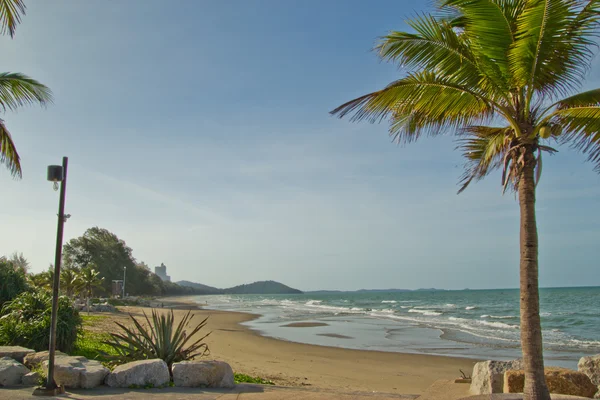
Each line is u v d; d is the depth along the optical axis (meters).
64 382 7.20
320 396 7.42
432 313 49.75
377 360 18.17
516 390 7.10
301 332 30.00
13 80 11.61
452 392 8.06
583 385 7.22
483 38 6.30
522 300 5.72
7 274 15.65
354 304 83.38
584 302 67.44
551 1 5.59
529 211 5.85
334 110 6.89
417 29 6.62
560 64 6.43
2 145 11.60
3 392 6.78
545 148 6.22
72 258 84.56
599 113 6.41
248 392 7.63
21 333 10.71
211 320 41.00
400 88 6.71
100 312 42.09
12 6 8.83
